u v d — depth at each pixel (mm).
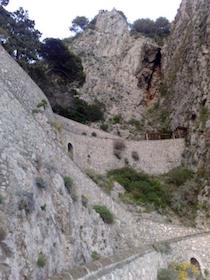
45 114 34312
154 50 73812
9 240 14461
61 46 62406
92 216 22250
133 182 41750
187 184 42750
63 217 19062
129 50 76438
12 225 15094
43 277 15219
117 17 82688
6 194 16203
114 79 71750
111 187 38719
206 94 50812
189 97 54938
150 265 18609
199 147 46125
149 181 43062
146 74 72438
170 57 71000
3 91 21234
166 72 70250
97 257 20078
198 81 53938
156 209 38219
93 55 76562
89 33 82375
